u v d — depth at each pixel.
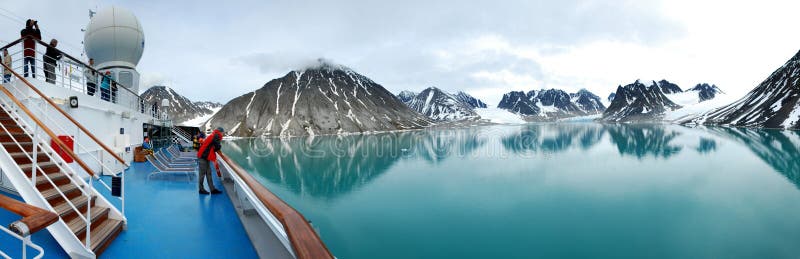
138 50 16.72
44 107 7.33
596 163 34.50
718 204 18.48
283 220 2.88
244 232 4.86
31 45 8.68
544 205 17.97
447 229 13.80
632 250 12.11
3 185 5.41
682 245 12.82
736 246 12.59
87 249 3.77
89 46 15.98
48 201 4.35
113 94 12.18
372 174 27.48
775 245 12.69
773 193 20.83
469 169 30.34
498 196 19.83
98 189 7.48
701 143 51.91
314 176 26.44
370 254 11.20
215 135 7.14
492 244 12.32
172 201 6.56
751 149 42.75
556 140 67.12
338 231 13.36
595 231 13.93
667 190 21.98
